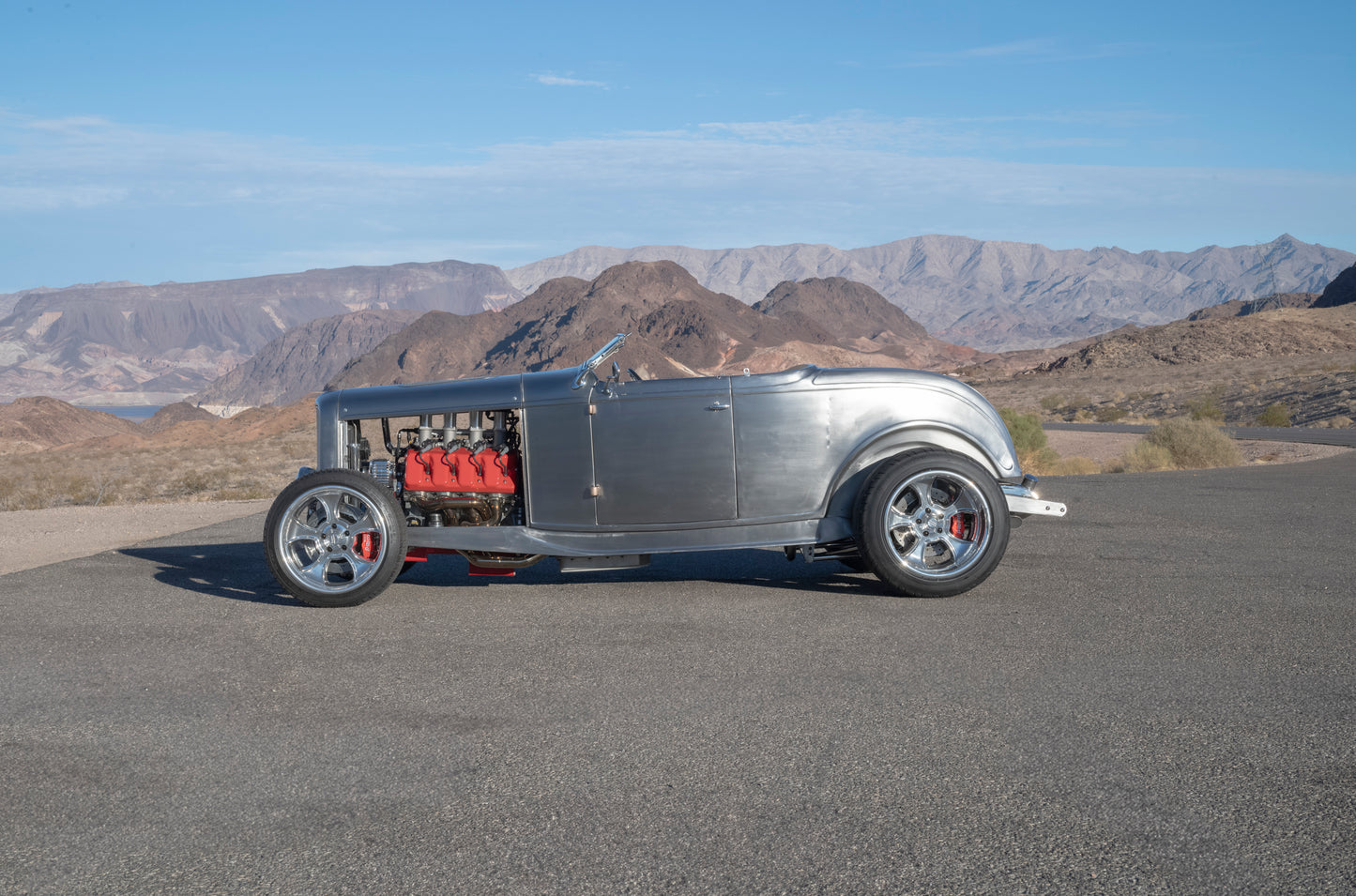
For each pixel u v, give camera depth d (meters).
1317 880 2.56
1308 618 5.38
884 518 5.79
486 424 7.98
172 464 43.53
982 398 6.27
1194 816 2.94
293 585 5.96
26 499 29.20
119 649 5.09
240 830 2.98
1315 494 12.06
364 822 3.01
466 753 3.54
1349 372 63.41
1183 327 142.75
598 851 2.79
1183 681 4.24
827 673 4.42
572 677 4.43
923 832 2.86
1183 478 14.89
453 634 5.27
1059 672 4.39
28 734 3.84
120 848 2.88
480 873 2.68
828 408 6.08
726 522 6.07
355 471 6.08
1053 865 2.65
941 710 3.89
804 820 2.95
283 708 4.09
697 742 3.60
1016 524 6.27
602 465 6.05
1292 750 3.44
